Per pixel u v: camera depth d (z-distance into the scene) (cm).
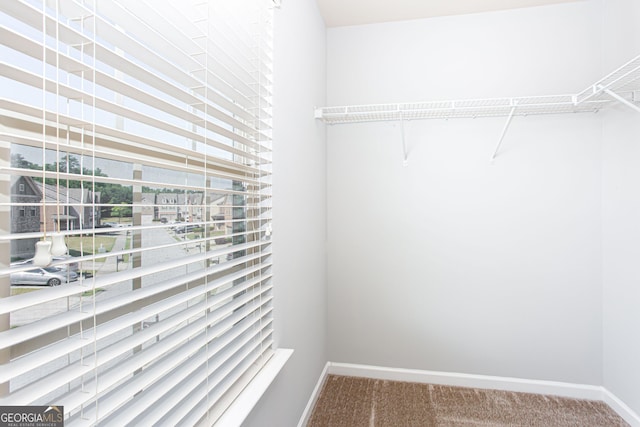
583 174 208
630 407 184
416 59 226
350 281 238
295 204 163
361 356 237
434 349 228
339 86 236
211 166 102
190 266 97
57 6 48
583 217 208
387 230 233
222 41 91
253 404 98
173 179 90
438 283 227
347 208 238
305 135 180
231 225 118
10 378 41
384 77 230
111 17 61
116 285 73
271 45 128
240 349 111
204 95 88
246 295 113
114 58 57
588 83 206
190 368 80
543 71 211
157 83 69
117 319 62
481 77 218
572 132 209
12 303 43
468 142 221
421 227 229
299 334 170
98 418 55
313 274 199
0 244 51
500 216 218
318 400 205
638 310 178
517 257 217
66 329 61
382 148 233
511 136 216
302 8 173
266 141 129
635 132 179
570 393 210
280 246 142
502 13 216
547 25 211
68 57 48
